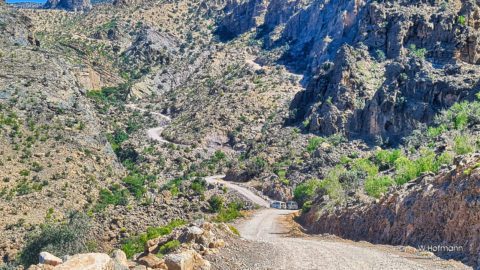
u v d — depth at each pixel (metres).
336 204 61.25
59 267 16.66
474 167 30.86
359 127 118.31
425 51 121.38
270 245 34.53
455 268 24.62
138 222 72.12
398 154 78.00
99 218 70.56
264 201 103.69
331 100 131.00
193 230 30.41
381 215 41.34
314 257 29.91
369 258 29.22
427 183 37.06
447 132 76.31
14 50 156.62
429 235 32.59
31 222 81.62
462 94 98.50
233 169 131.88
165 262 22.39
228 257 27.81
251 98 196.00
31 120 121.00
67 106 137.00
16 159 104.44
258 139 152.50
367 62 136.88
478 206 28.05
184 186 108.06
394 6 150.00
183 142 175.88
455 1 137.75
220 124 180.62
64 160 111.12
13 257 63.84
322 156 110.25
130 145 172.12
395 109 108.44
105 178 114.56
